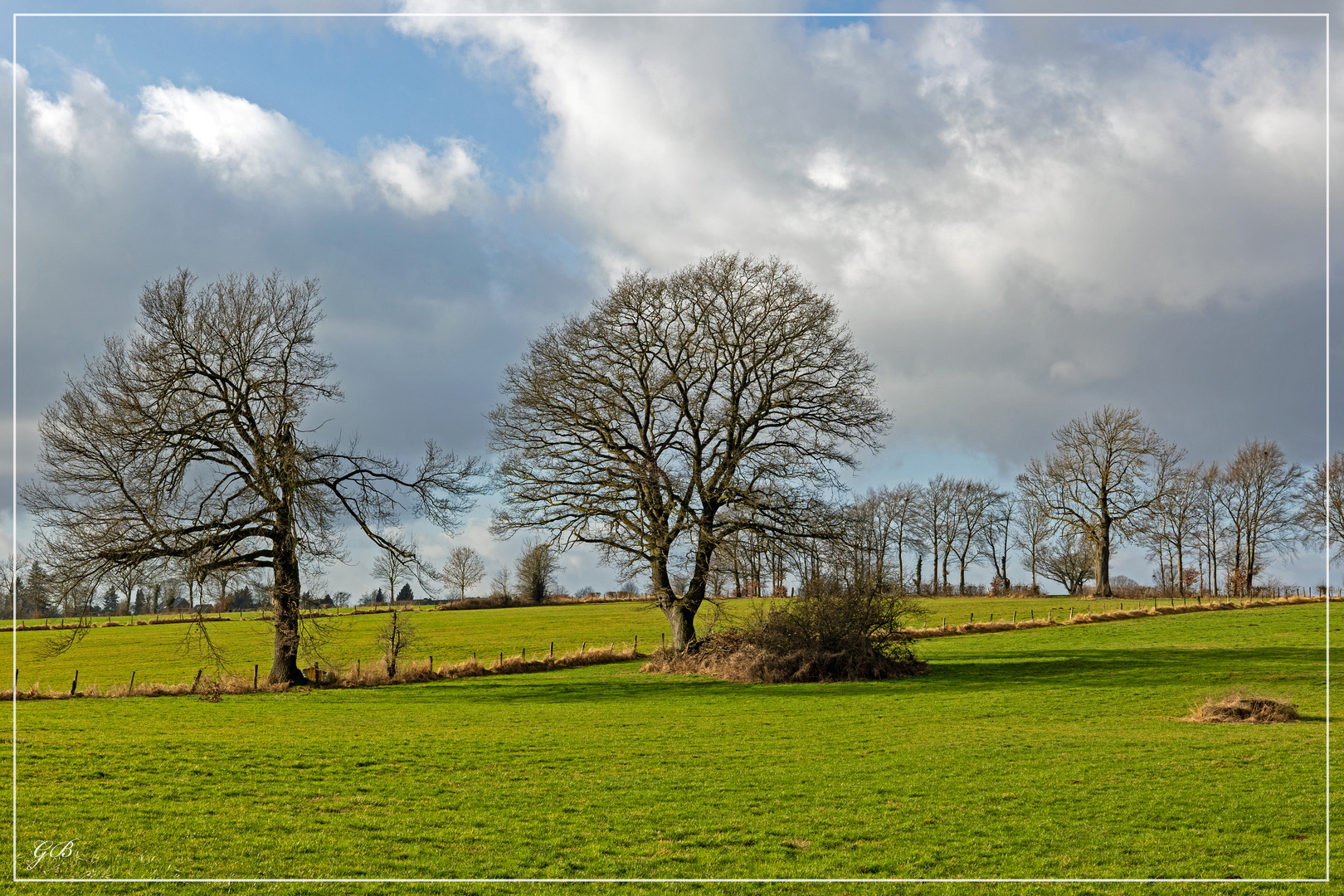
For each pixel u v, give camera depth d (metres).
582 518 43.00
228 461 38.78
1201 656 43.59
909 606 42.12
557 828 15.70
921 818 16.31
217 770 19.61
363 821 15.88
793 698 33.72
